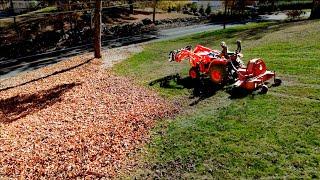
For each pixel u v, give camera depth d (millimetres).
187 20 41594
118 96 14719
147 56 21781
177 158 9477
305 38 18875
